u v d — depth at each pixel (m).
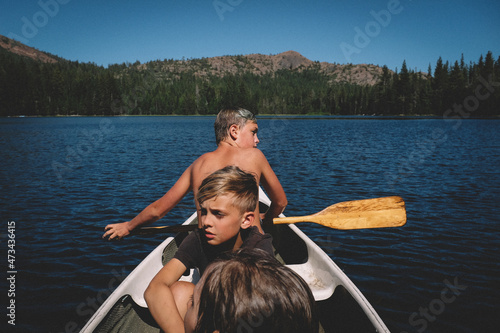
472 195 6.82
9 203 6.27
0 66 103.50
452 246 4.19
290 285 0.61
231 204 1.05
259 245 1.35
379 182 8.24
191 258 1.33
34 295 3.08
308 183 8.16
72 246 4.26
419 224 5.02
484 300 2.96
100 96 102.69
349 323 1.82
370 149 16.48
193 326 0.73
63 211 5.79
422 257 3.88
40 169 10.27
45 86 97.44
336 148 17.00
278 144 19.27
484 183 8.05
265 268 0.63
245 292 0.58
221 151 1.73
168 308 1.12
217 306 0.60
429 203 6.20
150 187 7.79
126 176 9.19
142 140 22.62
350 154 14.36
